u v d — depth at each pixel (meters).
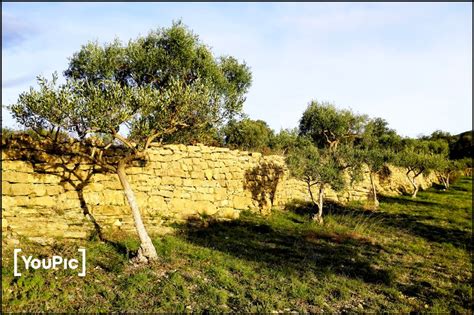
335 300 10.05
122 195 15.77
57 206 13.98
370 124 39.50
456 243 17.31
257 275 11.24
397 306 10.02
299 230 17.98
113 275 10.12
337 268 12.70
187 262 11.80
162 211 16.89
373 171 26.56
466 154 64.56
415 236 18.38
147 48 19.11
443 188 37.22
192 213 17.88
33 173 13.68
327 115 37.75
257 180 21.58
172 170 17.67
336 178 20.09
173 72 18.94
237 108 13.31
